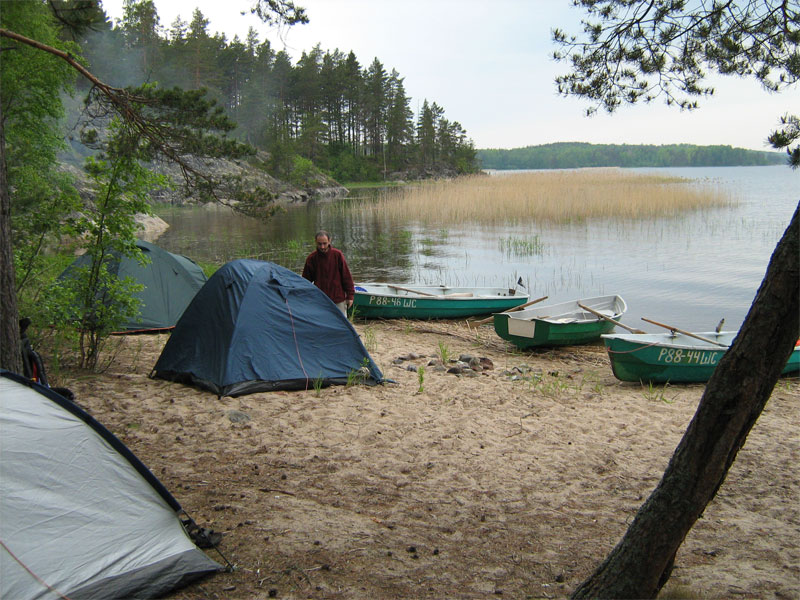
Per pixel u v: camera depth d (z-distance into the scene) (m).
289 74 87.56
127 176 7.64
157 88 7.46
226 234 28.44
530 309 11.61
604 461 5.73
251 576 3.62
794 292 2.60
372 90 100.69
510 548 4.12
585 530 4.43
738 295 15.10
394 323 12.69
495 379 8.40
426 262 20.31
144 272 10.27
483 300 13.45
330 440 5.89
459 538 4.23
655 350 8.46
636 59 6.22
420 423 6.46
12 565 3.08
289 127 82.31
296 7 7.66
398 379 8.12
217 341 7.28
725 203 35.84
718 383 2.77
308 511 4.47
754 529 4.57
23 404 3.56
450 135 112.19
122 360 8.36
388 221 32.69
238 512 4.39
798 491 5.24
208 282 7.64
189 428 6.00
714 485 2.81
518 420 6.75
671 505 2.86
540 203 32.97
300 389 7.32
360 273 18.56
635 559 2.95
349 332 7.87
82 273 7.72
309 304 7.74
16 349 4.97
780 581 3.81
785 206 35.31
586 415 7.07
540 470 5.48
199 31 72.50
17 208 7.55
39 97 12.85
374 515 4.50
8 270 4.92
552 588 3.65
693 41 6.05
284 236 27.45
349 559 3.85
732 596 3.63
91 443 3.63
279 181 66.00
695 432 2.82
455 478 5.23
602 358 10.40
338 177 93.88
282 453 5.53
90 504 3.47
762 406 2.75
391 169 102.50
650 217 30.70
